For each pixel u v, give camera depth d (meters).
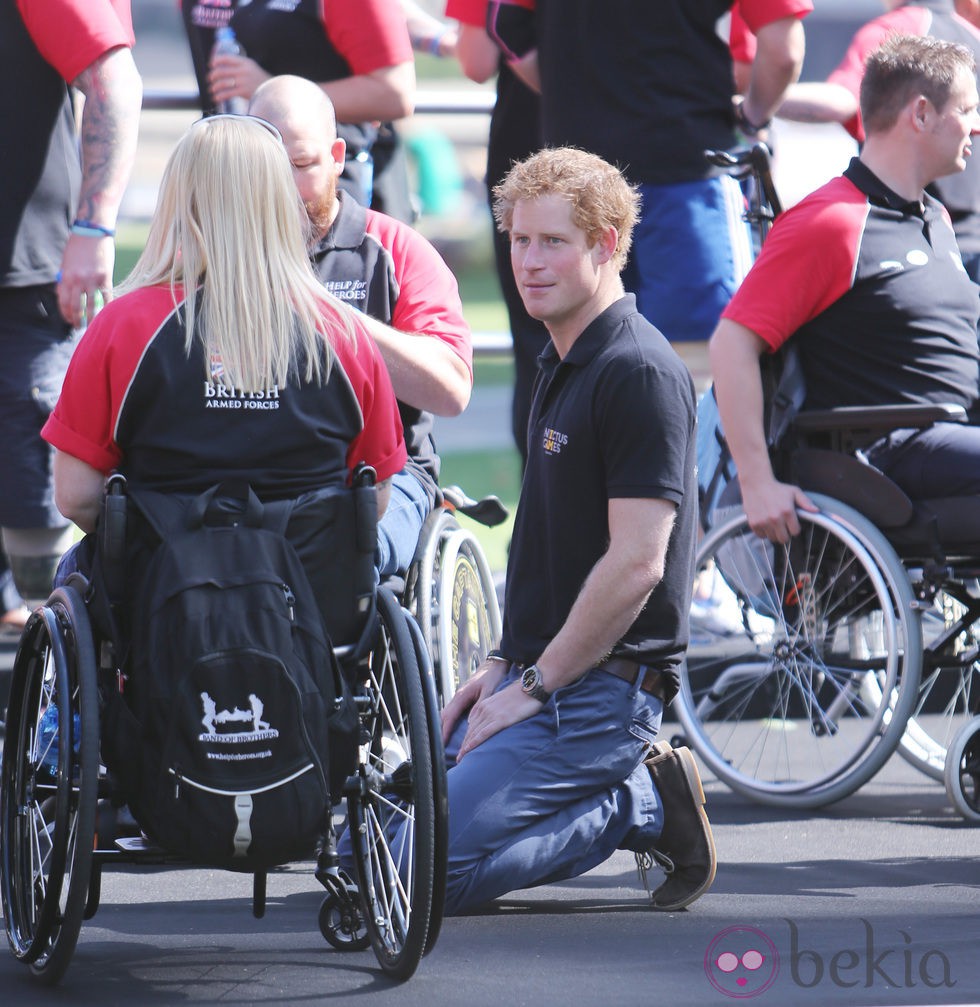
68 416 11.13
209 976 11.32
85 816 10.55
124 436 11.06
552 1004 10.66
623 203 13.23
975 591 18.48
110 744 10.81
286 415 11.11
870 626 18.56
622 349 13.02
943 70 17.20
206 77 20.44
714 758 17.59
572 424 13.12
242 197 11.18
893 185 17.45
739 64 22.19
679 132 20.03
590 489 13.15
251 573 10.70
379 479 11.83
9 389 19.08
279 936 12.37
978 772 16.36
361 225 16.27
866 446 17.20
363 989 11.02
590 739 13.09
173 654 10.55
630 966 11.55
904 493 16.81
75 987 11.06
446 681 15.71
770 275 17.27
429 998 10.80
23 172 18.70
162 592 10.62
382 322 16.05
